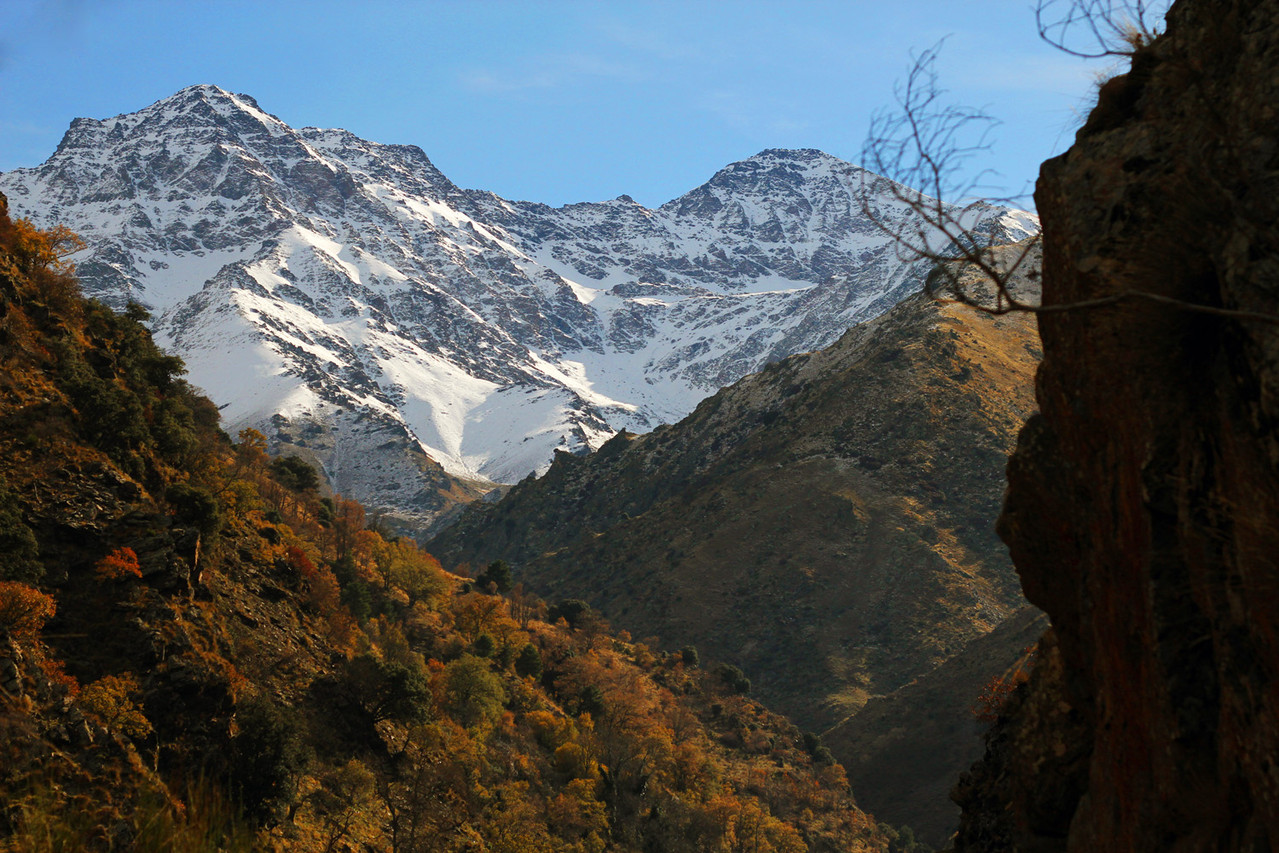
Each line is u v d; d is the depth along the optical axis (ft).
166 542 166.40
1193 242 27.20
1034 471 36.60
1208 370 26.58
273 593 217.77
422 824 179.63
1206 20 30.14
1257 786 23.41
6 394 169.37
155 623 150.10
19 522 147.84
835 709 579.07
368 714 202.39
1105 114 33.27
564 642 441.68
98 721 125.59
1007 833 44.83
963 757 448.24
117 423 181.88
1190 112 28.94
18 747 110.42
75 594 148.66
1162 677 27.22
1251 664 24.02
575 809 238.48
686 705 451.53
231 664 166.61
